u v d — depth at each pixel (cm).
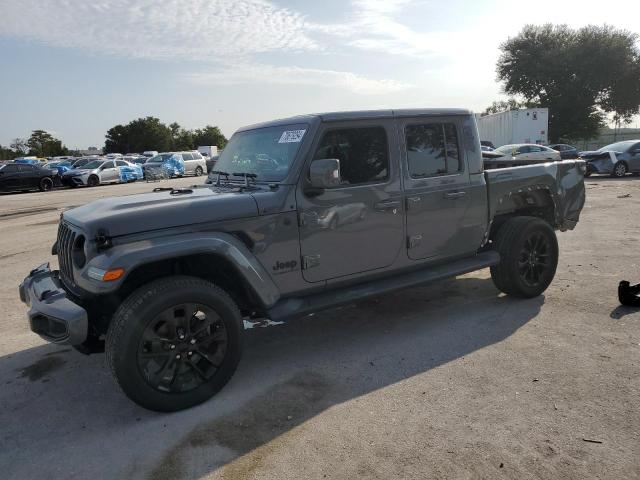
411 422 312
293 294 388
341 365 399
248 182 407
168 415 334
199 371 343
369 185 411
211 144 11475
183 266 359
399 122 432
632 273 607
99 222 322
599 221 991
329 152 394
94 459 290
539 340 425
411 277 449
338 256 402
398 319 496
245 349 439
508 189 509
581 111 5025
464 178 473
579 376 359
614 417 307
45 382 391
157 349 327
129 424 326
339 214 397
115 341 312
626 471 259
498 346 418
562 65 4866
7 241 1033
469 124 479
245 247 354
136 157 4453
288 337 463
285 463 278
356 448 288
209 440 303
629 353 392
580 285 570
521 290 518
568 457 271
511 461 270
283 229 372
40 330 342
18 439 314
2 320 537
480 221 490
